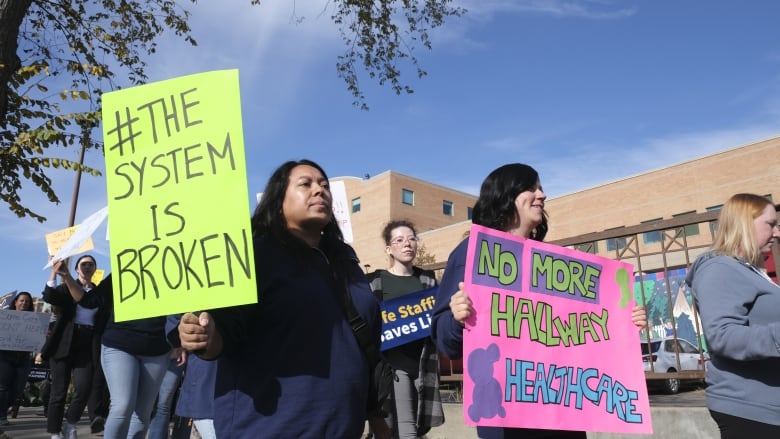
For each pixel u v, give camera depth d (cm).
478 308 227
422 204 5181
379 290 479
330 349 198
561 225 3359
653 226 482
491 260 235
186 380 312
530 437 232
